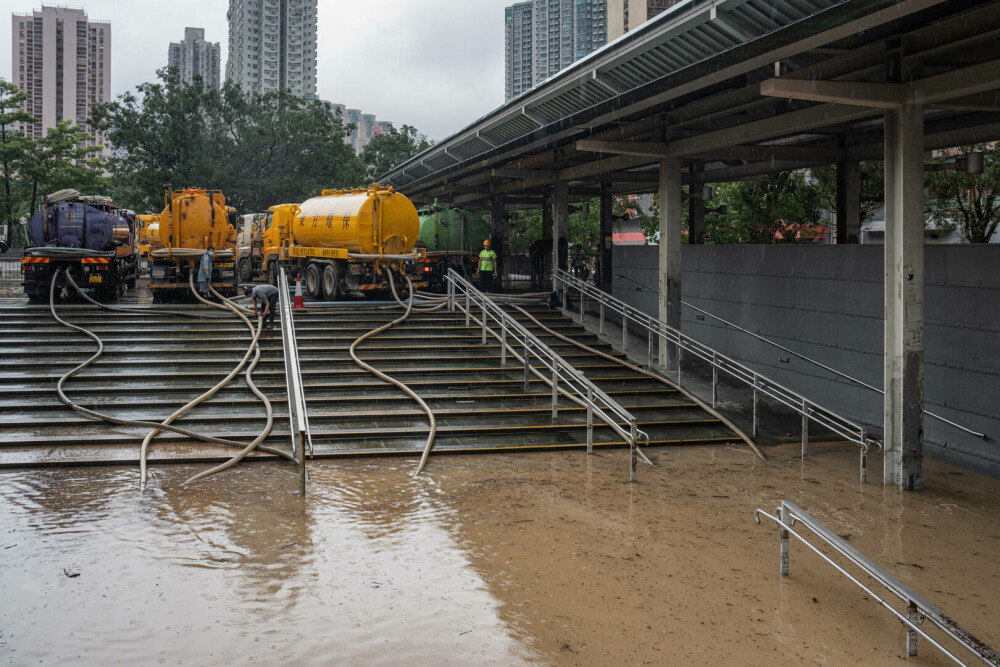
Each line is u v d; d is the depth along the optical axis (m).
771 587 7.90
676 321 18.11
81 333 17.69
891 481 11.73
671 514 10.09
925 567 8.51
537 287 29.58
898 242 11.45
